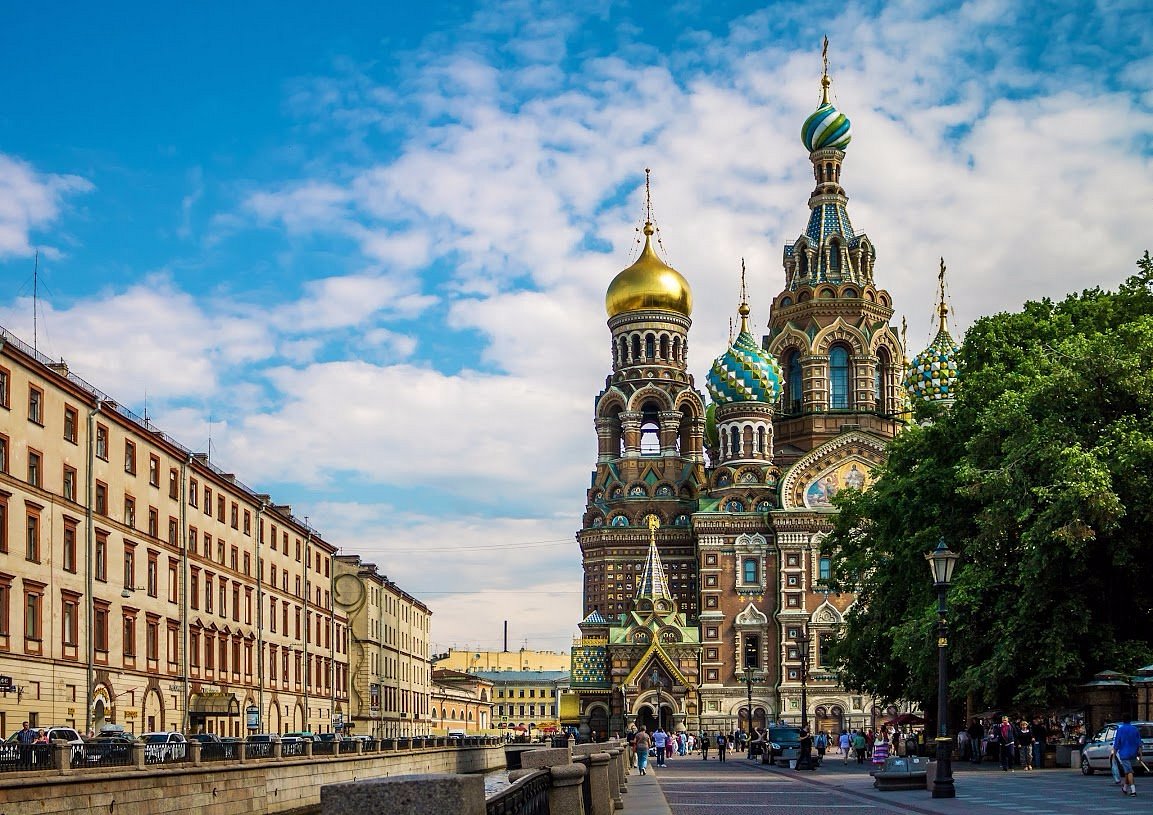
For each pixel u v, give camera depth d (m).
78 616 67.88
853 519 91.12
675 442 163.62
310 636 113.94
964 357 76.19
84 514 68.94
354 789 14.05
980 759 69.88
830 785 55.38
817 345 155.75
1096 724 58.59
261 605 99.75
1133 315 69.62
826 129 163.38
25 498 62.50
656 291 166.50
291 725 106.94
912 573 72.94
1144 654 58.38
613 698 148.62
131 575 74.94
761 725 142.62
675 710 144.00
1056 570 58.09
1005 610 61.25
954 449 71.50
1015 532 62.44
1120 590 61.59
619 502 160.38
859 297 156.88
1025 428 59.62
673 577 157.88
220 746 55.66
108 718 70.69
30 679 62.06
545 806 24.42
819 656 141.88
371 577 128.25
